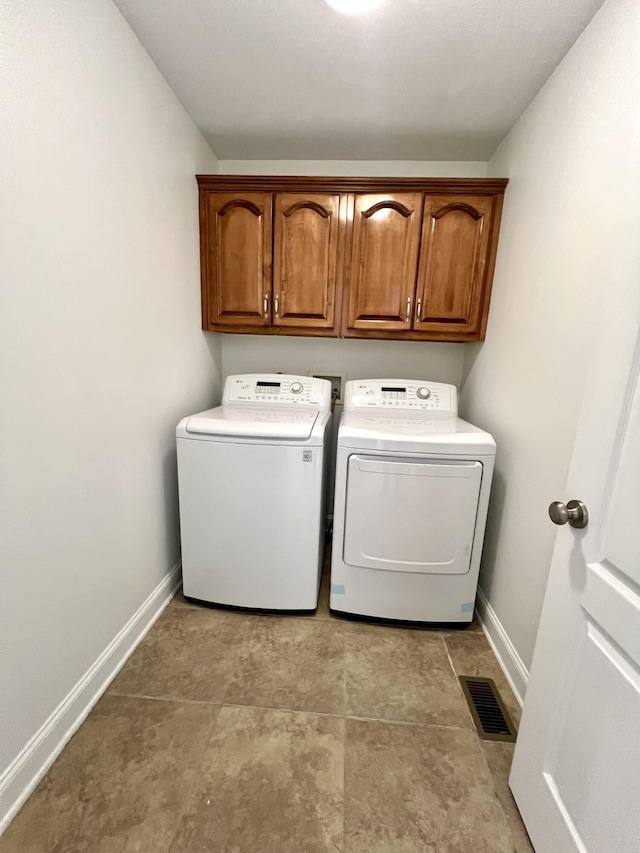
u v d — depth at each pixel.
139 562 1.52
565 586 0.86
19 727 0.97
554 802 0.84
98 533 1.25
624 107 0.96
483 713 1.29
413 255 1.90
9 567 0.91
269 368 2.44
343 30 1.22
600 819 0.70
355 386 2.04
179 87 1.54
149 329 1.50
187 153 1.75
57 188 0.98
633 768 0.64
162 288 1.59
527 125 1.56
